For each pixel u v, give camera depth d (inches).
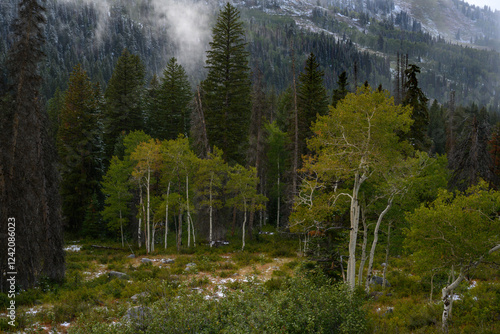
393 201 711.1
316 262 608.4
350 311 367.9
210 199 1240.8
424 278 727.7
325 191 803.4
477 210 405.1
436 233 418.3
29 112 610.5
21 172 594.2
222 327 316.2
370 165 606.2
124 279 757.9
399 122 608.1
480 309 502.6
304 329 328.5
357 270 949.8
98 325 307.6
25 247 585.3
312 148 688.4
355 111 615.8
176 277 751.1
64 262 684.7
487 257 402.9
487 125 1015.0
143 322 316.2
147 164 1232.8
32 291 579.8
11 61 601.6
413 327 494.9
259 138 1390.3
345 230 698.2
